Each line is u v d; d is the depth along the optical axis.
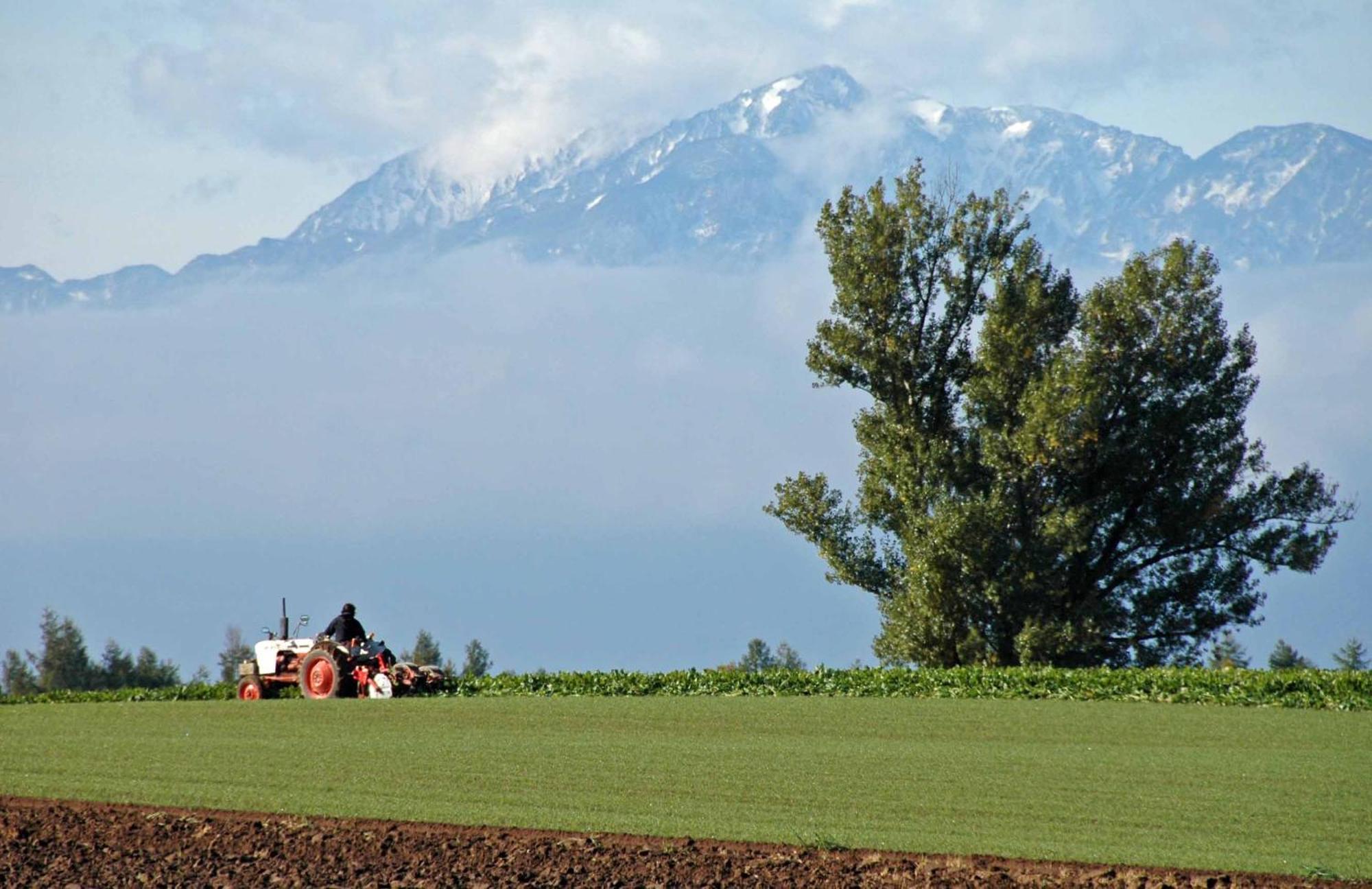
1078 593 170.88
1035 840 58.41
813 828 61.09
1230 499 168.62
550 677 137.75
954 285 174.75
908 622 165.00
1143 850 56.34
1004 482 166.88
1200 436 168.00
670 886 52.50
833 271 177.75
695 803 67.06
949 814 64.12
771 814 64.25
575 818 63.81
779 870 54.38
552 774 75.69
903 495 169.50
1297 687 115.81
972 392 170.62
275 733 95.38
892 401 177.00
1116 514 171.50
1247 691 117.31
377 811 65.94
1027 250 172.12
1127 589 173.50
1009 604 161.75
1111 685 125.75
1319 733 93.94
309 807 66.94
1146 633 171.50
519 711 109.44
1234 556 171.25
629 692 135.75
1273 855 55.19
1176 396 168.75
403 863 56.53
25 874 56.22
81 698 142.25
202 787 72.94
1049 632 159.62
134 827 63.97
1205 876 52.41
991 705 114.19
